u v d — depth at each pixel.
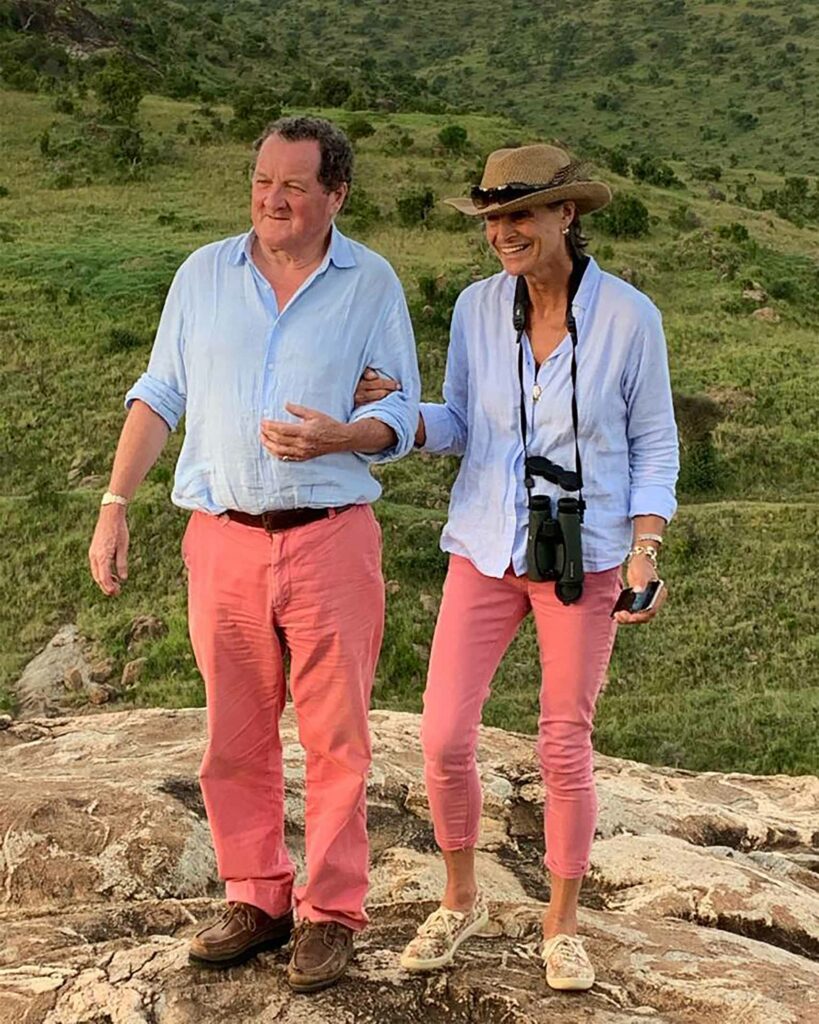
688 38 187.25
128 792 5.09
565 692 3.62
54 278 40.84
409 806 5.61
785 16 192.25
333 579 3.45
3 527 25.47
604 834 5.95
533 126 151.50
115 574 3.53
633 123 151.50
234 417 3.39
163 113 65.12
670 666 20.67
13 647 21.91
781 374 37.50
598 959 3.79
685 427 33.38
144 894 4.58
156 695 19.86
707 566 24.22
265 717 3.68
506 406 3.66
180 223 48.38
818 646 21.02
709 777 7.46
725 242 51.06
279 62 121.25
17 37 85.44
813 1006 3.58
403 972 3.64
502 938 3.92
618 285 3.62
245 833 3.69
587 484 3.61
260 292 3.41
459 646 3.67
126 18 114.75
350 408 3.48
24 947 4.02
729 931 4.59
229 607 3.53
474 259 44.62
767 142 139.75
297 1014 3.44
